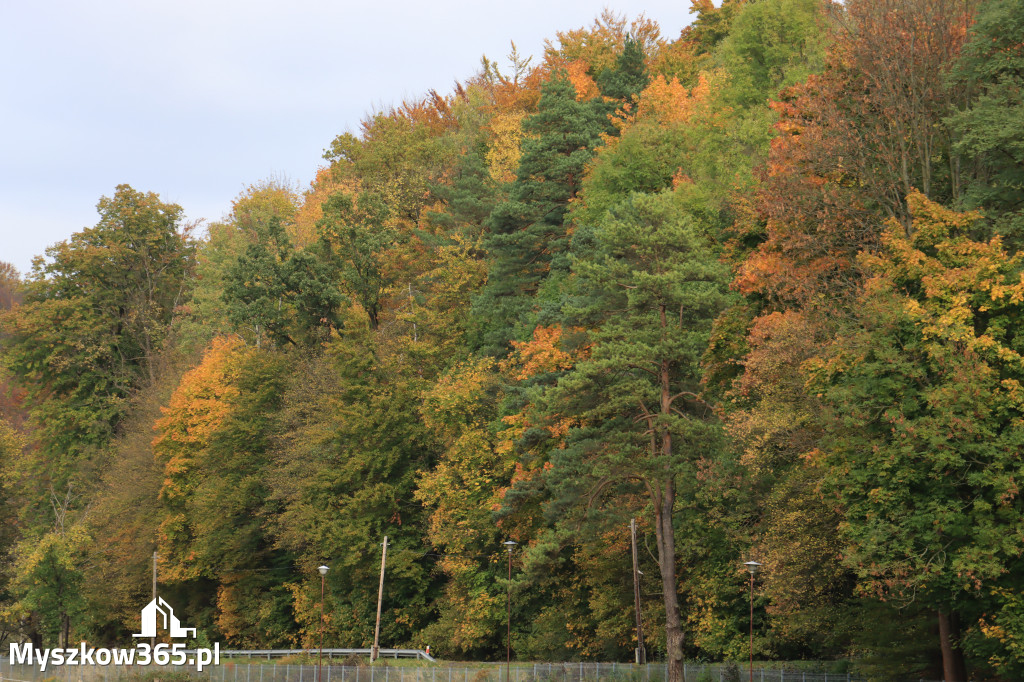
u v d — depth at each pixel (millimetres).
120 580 83688
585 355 57219
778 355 39656
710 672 49406
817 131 41875
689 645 56031
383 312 89562
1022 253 34562
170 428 83812
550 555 56562
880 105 42312
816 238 41781
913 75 41438
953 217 36250
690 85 89500
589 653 59906
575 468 50531
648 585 55688
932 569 32844
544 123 81500
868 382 34750
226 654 75375
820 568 40812
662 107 75312
